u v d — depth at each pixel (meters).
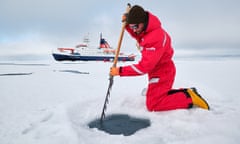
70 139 1.20
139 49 1.84
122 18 1.89
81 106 1.98
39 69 6.18
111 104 2.03
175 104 1.71
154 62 1.56
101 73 5.13
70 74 4.82
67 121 1.47
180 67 6.92
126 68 1.67
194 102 1.69
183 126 1.36
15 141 1.20
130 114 1.82
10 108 1.86
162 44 1.56
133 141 1.19
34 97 2.31
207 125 1.32
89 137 1.26
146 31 1.59
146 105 1.83
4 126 1.43
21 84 3.25
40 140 1.20
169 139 1.20
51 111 1.73
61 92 2.61
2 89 2.80
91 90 2.76
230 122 1.35
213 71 5.25
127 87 3.02
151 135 1.28
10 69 6.07
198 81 3.41
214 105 1.88
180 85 3.02
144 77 4.32
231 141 1.07
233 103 1.95
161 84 1.71
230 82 3.26
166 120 1.54
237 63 8.48
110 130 1.54
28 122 1.50
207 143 1.06
